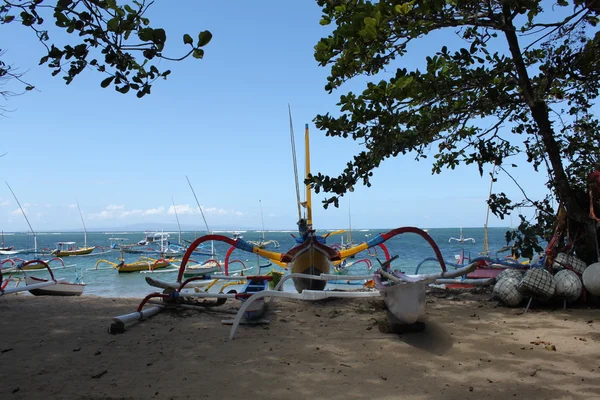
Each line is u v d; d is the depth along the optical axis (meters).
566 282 7.04
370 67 6.37
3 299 9.99
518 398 3.81
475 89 7.43
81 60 3.56
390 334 5.98
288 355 5.20
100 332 6.42
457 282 8.80
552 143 7.70
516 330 5.93
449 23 5.86
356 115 5.79
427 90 6.35
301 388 4.16
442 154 9.46
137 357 5.18
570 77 7.79
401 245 67.69
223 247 69.56
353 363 4.88
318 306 8.43
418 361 4.87
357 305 8.43
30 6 3.52
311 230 9.43
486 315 6.87
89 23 3.37
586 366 4.53
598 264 6.96
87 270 33.06
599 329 5.84
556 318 6.53
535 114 7.65
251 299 6.21
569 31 6.80
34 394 4.04
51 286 11.63
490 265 10.29
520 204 7.11
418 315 5.45
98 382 4.35
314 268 9.45
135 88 3.69
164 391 4.10
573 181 8.39
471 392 3.97
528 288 7.00
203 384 4.28
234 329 6.01
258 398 3.93
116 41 3.43
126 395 4.00
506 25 6.41
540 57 8.96
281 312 7.82
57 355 5.29
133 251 53.88
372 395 3.97
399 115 6.32
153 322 7.03
